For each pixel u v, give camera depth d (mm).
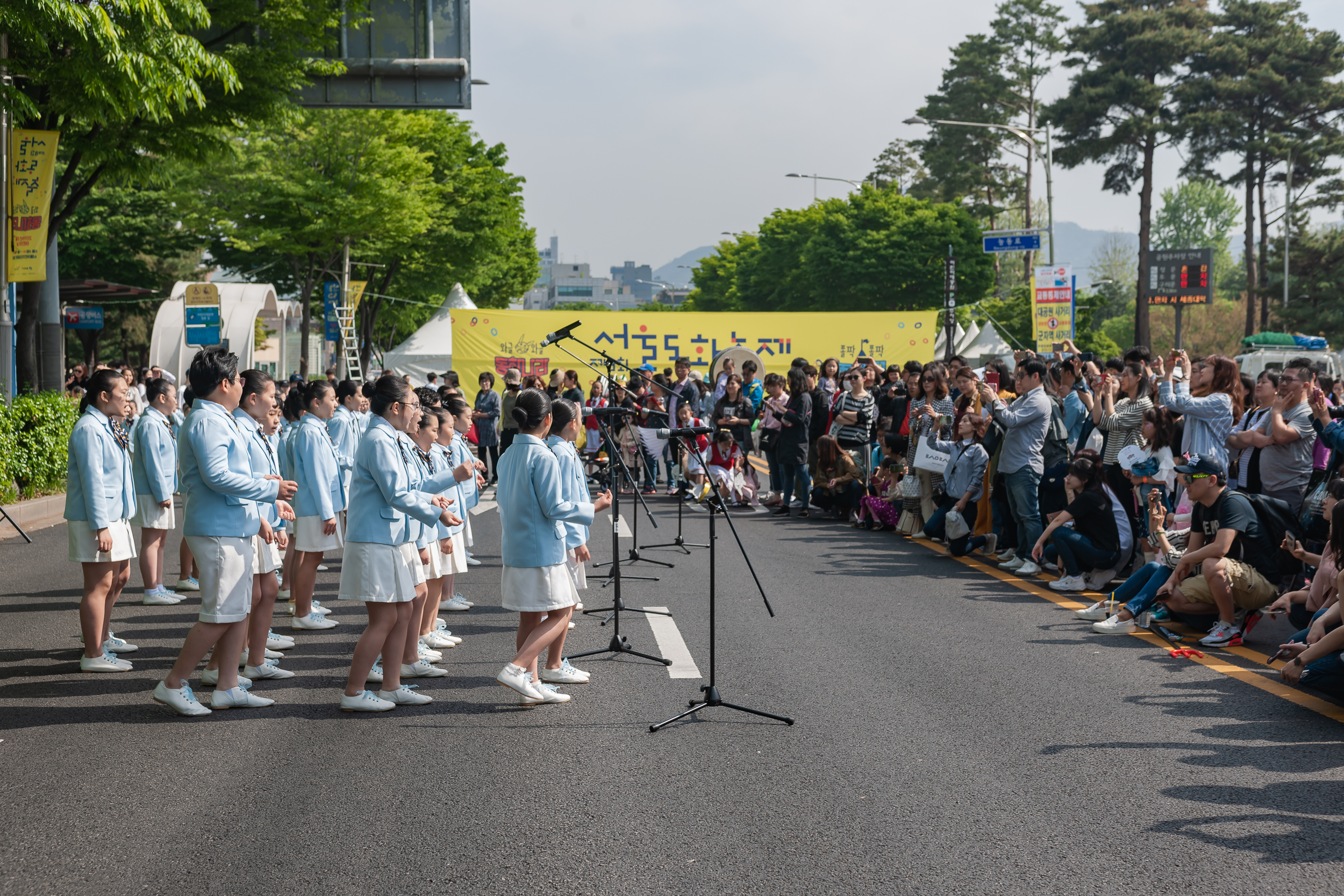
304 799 4445
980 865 3807
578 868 3795
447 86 16578
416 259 38500
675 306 150500
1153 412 8523
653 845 3973
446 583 7762
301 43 15109
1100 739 5125
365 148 29797
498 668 6574
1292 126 45156
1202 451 8453
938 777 4652
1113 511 8648
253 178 29016
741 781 4613
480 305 49875
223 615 5566
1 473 13000
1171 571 7320
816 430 13875
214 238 36594
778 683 6117
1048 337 22250
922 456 10727
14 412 13547
